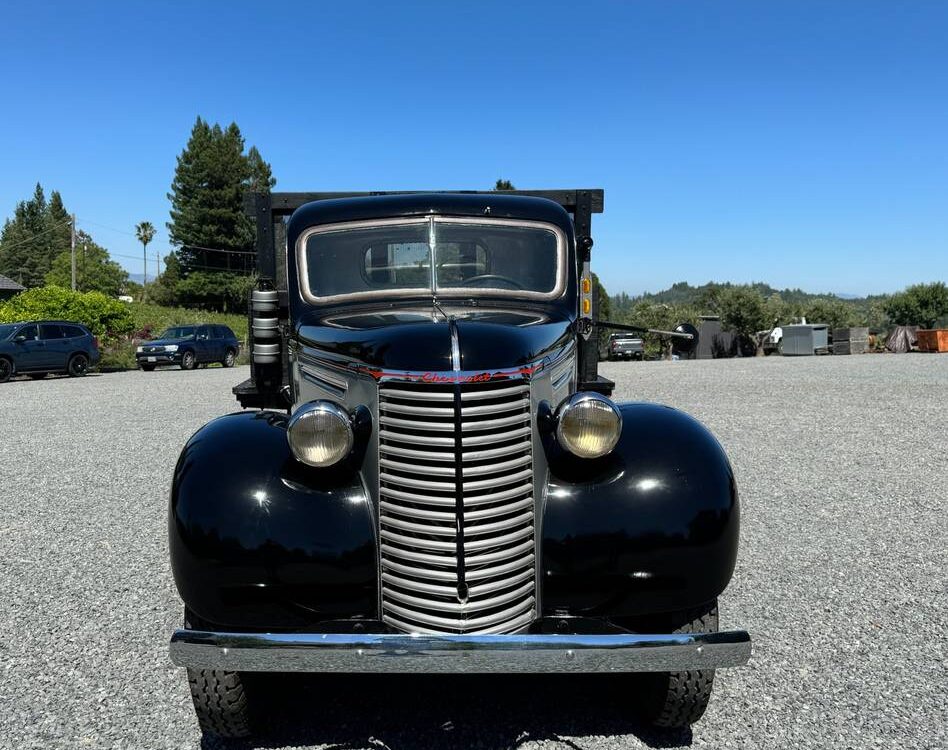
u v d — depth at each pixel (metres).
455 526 2.85
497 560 2.89
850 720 3.23
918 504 6.61
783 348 40.53
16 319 27.83
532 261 4.14
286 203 5.12
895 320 63.81
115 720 3.29
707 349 45.44
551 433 3.10
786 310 48.81
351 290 4.05
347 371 3.15
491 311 3.74
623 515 2.96
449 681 3.66
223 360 29.44
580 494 3.02
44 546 5.66
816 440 9.71
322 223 4.18
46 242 109.25
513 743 3.11
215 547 2.85
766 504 6.65
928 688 3.48
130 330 31.86
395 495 2.91
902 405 13.09
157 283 83.75
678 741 3.10
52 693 3.52
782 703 3.38
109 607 4.53
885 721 3.22
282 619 2.88
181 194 73.06
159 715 3.33
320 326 3.59
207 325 28.91
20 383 20.89
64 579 4.99
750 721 3.24
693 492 3.01
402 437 2.90
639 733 3.17
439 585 2.87
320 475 3.03
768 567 5.09
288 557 2.85
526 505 2.95
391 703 3.45
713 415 11.95
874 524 6.04
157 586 4.86
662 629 3.16
